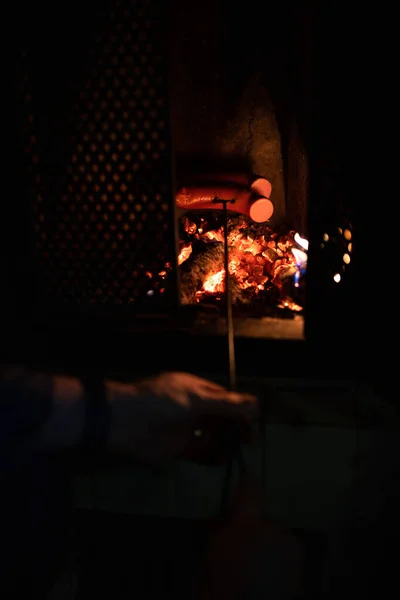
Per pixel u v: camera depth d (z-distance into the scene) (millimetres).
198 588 789
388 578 1118
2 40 1126
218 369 1194
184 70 1526
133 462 625
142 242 1233
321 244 1137
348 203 1118
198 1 1427
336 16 1019
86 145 1194
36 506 621
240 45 1475
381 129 1026
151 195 1201
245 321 1251
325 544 1128
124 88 1152
